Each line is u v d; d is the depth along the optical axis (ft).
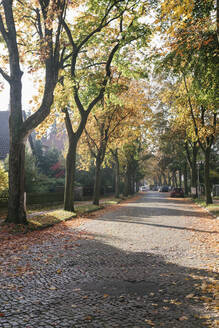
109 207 94.79
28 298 17.53
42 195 83.35
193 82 48.42
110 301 17.06
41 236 39.78
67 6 48.44
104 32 63.00
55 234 41.39
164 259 26.84
